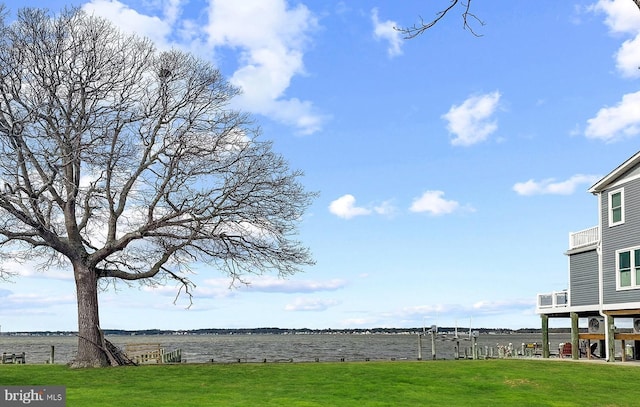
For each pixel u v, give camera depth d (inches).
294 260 1309.1
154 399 840.3
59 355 3432.6
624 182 1472.7
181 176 1252.5
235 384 1004.6
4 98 1133.1
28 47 1170.0
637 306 1398.9
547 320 1776.6
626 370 1236.5
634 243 1429.6
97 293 1296.8
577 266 1646.2
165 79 1293.1
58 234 1310.3
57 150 1165.7
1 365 1315.2
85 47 1206.9
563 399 911.7
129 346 1774.1
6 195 1152.8
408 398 895.7
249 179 1261.1
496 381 1058.7
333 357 3036.4
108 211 1331.2
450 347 4697.3
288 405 810.2
